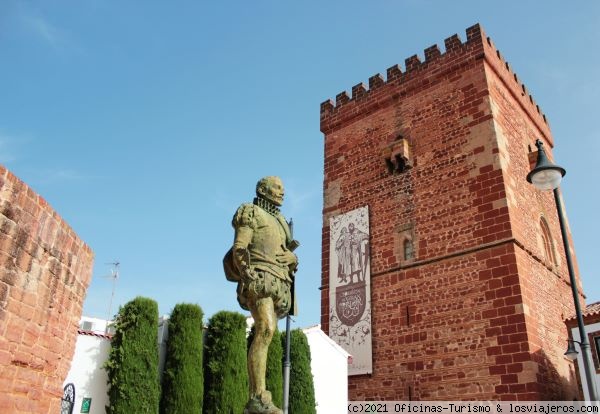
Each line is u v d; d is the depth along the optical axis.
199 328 18.22
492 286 21.86
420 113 27.67
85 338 15.98
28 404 8.15
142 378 15.88
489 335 21.28
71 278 9.70
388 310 24.92
